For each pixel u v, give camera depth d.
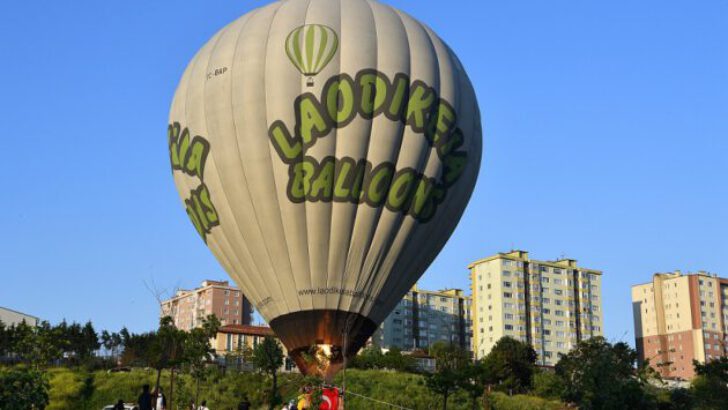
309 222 31.72
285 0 34.78
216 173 32.75
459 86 34.38
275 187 31.70
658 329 143.50
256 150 31.78
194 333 59.09
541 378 72.12
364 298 32.34
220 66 33.09
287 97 31.69
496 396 64.88
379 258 32.41
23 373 25.52
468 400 62.00
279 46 32.44
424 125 32.53
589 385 58.41
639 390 57.06
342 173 31.56
